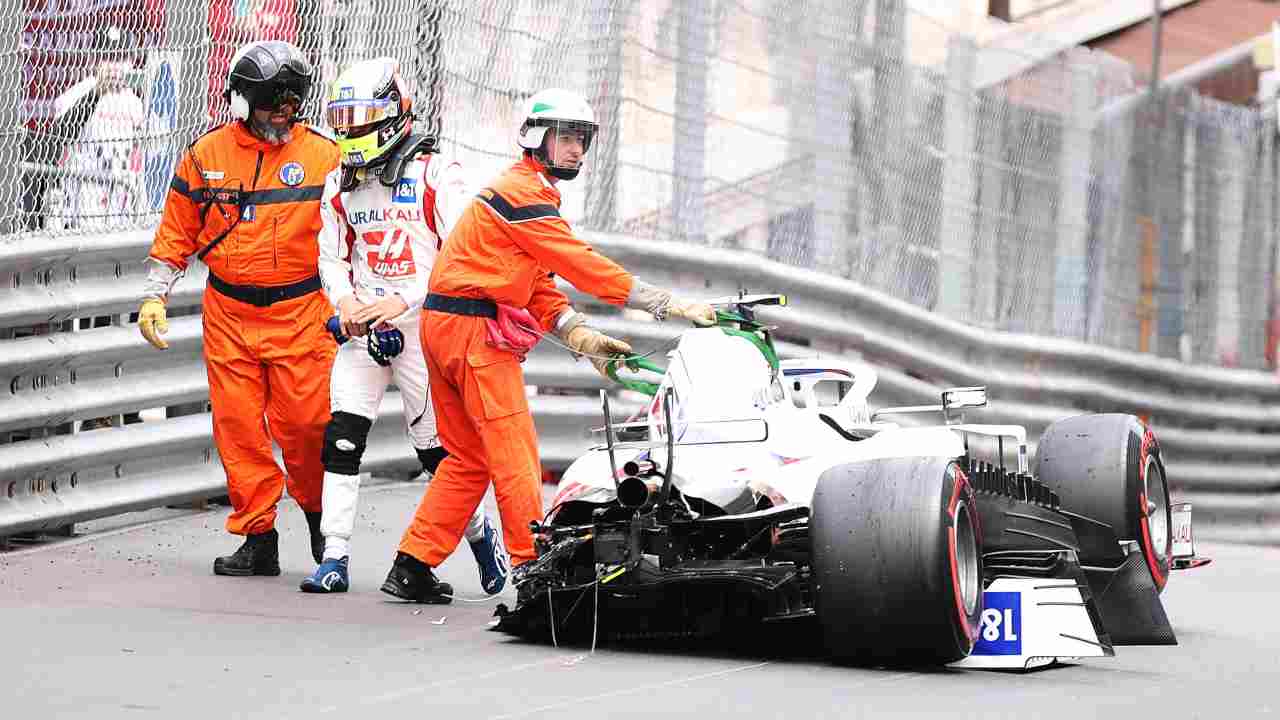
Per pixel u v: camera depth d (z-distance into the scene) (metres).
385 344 25.16
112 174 30.36
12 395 28.72
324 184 26.88
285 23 31.86
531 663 19.62
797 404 24.19
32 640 20.38
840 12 44.06
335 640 21.09
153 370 31.86
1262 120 63.94
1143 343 57.50
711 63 40.16
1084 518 23.05
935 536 18.52
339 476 25.81
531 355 38.44
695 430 21.44
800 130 42.78
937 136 47.78
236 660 19.36
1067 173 53.22
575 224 37.94
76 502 29.88
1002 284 50.53
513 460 22.72
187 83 30.81
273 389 27.05
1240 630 25.12
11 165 28.84
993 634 20.11
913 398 46.78
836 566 18.89
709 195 40.47
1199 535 57.66
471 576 28.28
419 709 16.48
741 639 21.88
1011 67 51.00
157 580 26.03
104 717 15.88
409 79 33.69
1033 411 51.00
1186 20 64.56
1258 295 63.81
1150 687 19.19
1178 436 57.09
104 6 29.75
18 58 28.80
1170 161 58.88
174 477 32.31
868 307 44.59
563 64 36.94
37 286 29.42
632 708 16.72
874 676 19.09
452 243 22.88
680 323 40.72
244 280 26.64
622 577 20.03
